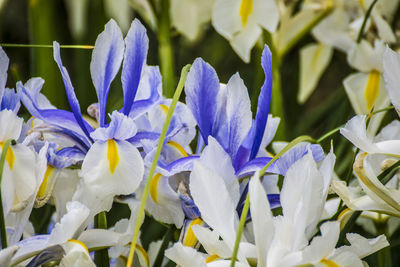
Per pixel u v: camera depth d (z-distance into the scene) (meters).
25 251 0.66
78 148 0.71
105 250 0.71
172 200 0.72
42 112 0.71
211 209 0.67
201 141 0.75
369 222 0.87
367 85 0.89
